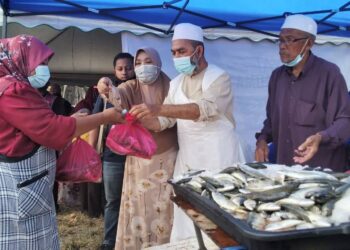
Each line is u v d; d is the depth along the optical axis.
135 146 2.72
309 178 1.72
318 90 2.81
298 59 2.79
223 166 2.97
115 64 4.00
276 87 3.06
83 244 4.61
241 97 5.41
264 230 1.29
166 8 4.34
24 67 2.03
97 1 4.14
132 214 3.34
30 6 4.12
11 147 1.97
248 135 5.46
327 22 5.10
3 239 1.94
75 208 6.11
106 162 3.96
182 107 2.77
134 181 3.33
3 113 1.94
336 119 2.72
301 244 1.27
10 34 5.90
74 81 7.73
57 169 2.34
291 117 2.90
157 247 2.59
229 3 4.32
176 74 5.00
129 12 4.48
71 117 2.12
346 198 1.43
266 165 2.18
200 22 4.94
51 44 6.43
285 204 1.47
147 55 3.24
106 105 3.83
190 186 2.10
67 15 4.36
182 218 3.12
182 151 3.14
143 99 3.33
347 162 2.99
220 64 5.30
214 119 2.99
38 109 1.98
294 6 4.46
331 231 1.24
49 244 2.13
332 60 5.68
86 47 6.55
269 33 5.27
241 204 1.58
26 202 1.99
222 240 1.62
